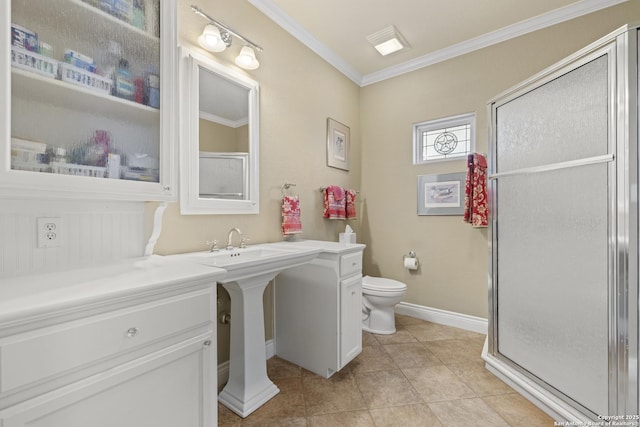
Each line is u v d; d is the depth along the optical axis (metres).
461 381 1.71
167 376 0.83
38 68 0.84
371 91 3.07
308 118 2.37
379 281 2.51
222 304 1.68
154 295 0.79
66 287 0.73
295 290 1.92
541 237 1.52
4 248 0.87
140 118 1.08
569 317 1.37
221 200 1.66
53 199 0.92
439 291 2.65
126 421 0.74
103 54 0.97
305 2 1.96
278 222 2.08
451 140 2.67
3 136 0.72
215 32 1.54
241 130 1.79
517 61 2.28
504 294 1.77
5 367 0.55
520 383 1.57
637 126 1.11
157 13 1.09
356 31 2.30
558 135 1.42
